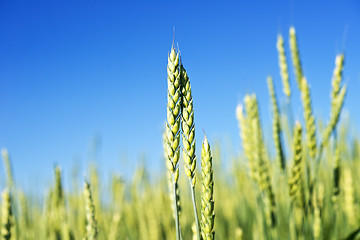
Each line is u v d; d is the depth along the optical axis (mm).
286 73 632
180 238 342
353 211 724
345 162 910
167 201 992
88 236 514
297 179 552
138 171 999
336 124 569
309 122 556
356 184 880
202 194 354
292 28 643
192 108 344
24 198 776
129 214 950
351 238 480
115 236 699
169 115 341
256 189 613
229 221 941
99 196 865
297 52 636
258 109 624
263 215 605
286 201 627
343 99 562
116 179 883
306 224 564
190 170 341
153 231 920
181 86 345
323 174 801
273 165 677
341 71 562
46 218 684
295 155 547
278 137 613
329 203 712
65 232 616
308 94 556
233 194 1003
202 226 354
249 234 813
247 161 604
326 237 665
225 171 1090
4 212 509
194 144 343
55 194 667
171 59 344
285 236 680
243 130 604
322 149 566
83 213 626
